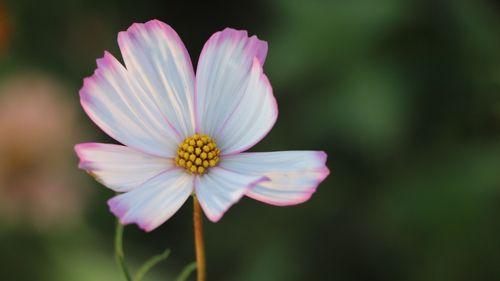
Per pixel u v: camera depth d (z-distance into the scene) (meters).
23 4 0.85
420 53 0.77
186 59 0.58
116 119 0.57
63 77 0.85
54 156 0.75
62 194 0.75
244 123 0.58
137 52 0.58
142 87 0.58
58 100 0.76
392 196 0.78
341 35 0.77
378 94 0.76
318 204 0.82
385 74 0.76
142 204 0.56
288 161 0.57
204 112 0.58
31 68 0.83
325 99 0.77
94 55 0.88
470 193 0.76
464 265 0.76
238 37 0.58
